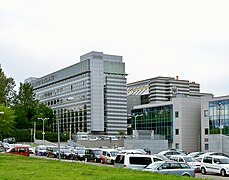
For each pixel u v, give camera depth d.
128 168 26.53
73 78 148.00
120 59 147.75
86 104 138.75
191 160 40.72
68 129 148.38
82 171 21.44
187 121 90.69
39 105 134.38
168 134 93.69
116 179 17.55
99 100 138.38
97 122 137.00
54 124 152.00
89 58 140.38
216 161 36.94
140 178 18.00
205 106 87.19
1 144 77.56
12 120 101.50
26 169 22.11
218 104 83.94
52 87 162.25
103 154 48.09
